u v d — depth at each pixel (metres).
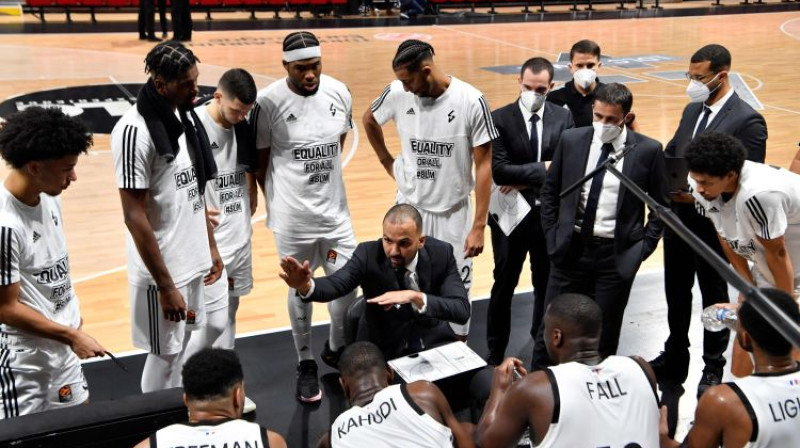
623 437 2.26
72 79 11.64
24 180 2.80
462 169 4.08
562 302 2.51
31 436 2.55
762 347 2.30
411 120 4.07
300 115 3.94
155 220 3.32
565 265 3.84
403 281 3.51
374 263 3.50
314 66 3.86
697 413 2.34
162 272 3.26
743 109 3.91
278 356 4.48
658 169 3.74
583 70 4.46
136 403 2.71
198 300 3.59
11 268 2.79
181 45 3.16
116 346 4.58
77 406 2.69
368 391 2.49
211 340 3.85
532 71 4.13
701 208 3.75
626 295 3.79
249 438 2.20
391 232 3.31
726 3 22.05
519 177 4.10
